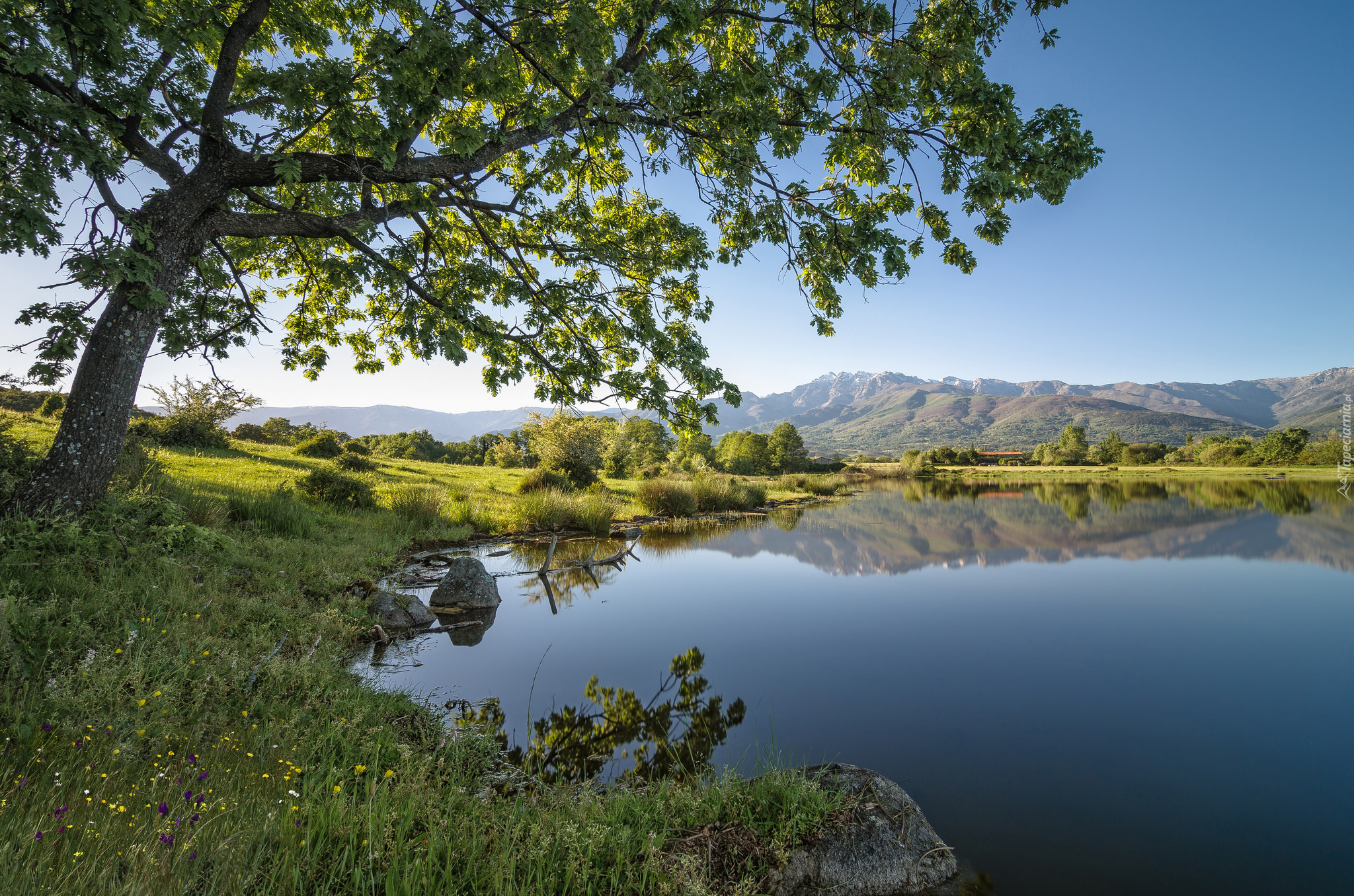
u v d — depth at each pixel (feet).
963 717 14.80
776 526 59.98
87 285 14.61
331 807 7.36
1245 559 40.16
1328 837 9.75
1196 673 18.33
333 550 27.66
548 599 27.09
